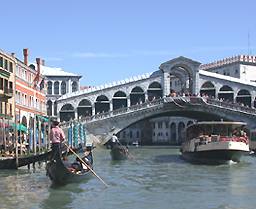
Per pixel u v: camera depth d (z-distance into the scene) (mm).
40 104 64500
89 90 72562
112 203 17594
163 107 67375
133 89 73562
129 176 27031
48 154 28844
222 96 74188
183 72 77312
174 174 28125
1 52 46469
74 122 56938
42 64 82312
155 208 16609
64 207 16828
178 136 100312
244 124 37031
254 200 18203
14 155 31016
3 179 24859
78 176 22281
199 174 28016
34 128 36281
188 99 66875
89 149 27047
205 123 37031
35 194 19578
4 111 47438
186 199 18453
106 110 73875
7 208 16672
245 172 29156
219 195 19438
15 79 51156
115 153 42031
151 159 43500
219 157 35188
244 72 92250
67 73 81188
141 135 106375
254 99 73375
